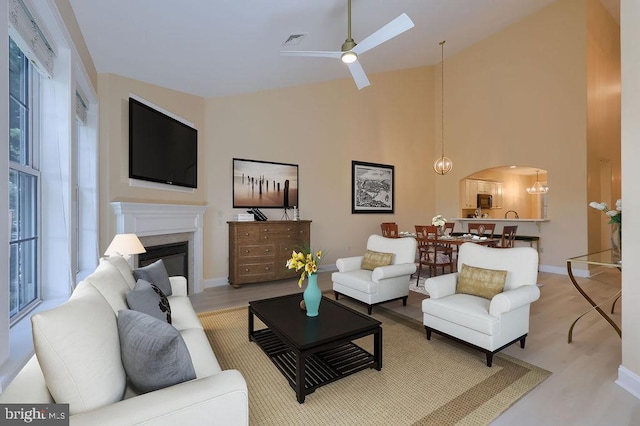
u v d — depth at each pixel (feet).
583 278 18.28
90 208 10.96
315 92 20.20
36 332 3.35
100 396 3.60
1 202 4.47
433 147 26.86
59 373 3.39
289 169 19.04
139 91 12.89
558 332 10.25
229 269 16.52
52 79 7.68
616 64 22.34
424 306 9.62
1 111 4.42
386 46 18.88
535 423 5.89
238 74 14.73
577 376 7.53
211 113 16.28
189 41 10.99
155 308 6.46
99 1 8.32
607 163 21.47
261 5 9.89
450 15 17.58
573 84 19.15
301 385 6.55
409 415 6.15
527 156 21.29
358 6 11.71
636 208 6.87
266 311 8.89
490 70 23.18
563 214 19.69
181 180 14.49
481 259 10.00
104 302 4.66
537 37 20.65
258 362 8.25
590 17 19.02
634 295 6.92
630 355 7.00
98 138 11.39
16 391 3.66
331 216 20.95
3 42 4.52
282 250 17.06
